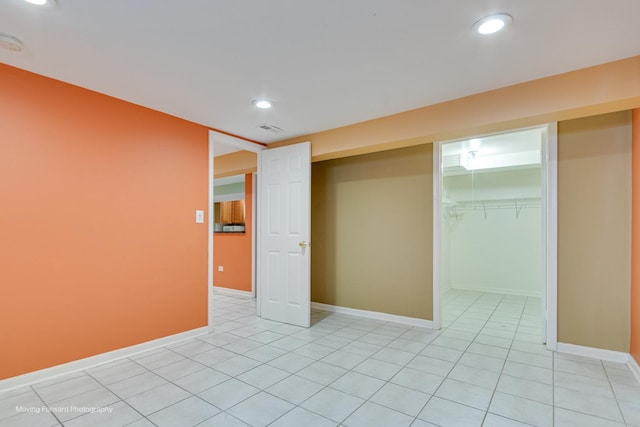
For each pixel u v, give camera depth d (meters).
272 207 4.04
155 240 3.02
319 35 1.89
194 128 3.39
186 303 3.25
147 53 2.07
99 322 2.63
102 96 2.68
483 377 2.39
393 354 2.85
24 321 2.26
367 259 4.11
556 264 2.87
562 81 2.35
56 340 2.40
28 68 2.26
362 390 2.21
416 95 2.73
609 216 2.69
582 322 2.79
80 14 1.67
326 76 2.40
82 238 2.55
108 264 2.70
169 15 1.69
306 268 3.69
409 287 3.79
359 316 4.14
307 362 2.68
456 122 2.80
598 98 2.22
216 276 5.91
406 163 3.84
